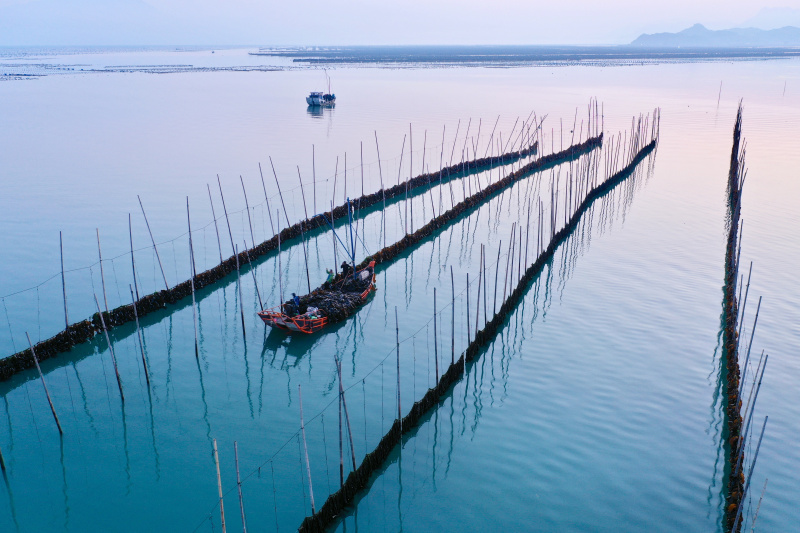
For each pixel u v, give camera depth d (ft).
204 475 114.73
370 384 144.46
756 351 155.02
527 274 197.77
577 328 170.19
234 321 174.60
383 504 108.99
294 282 200.54
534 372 148.97
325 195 291.99
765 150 403.34
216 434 126.62
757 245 231.71
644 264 215.92
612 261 219.41
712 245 233.96
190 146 396.16
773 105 618.03
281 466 117.08
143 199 277.64
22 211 257.75
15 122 480.64
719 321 172.35
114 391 141.18
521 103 634.43
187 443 123.85
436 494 111.14
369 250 227.81
